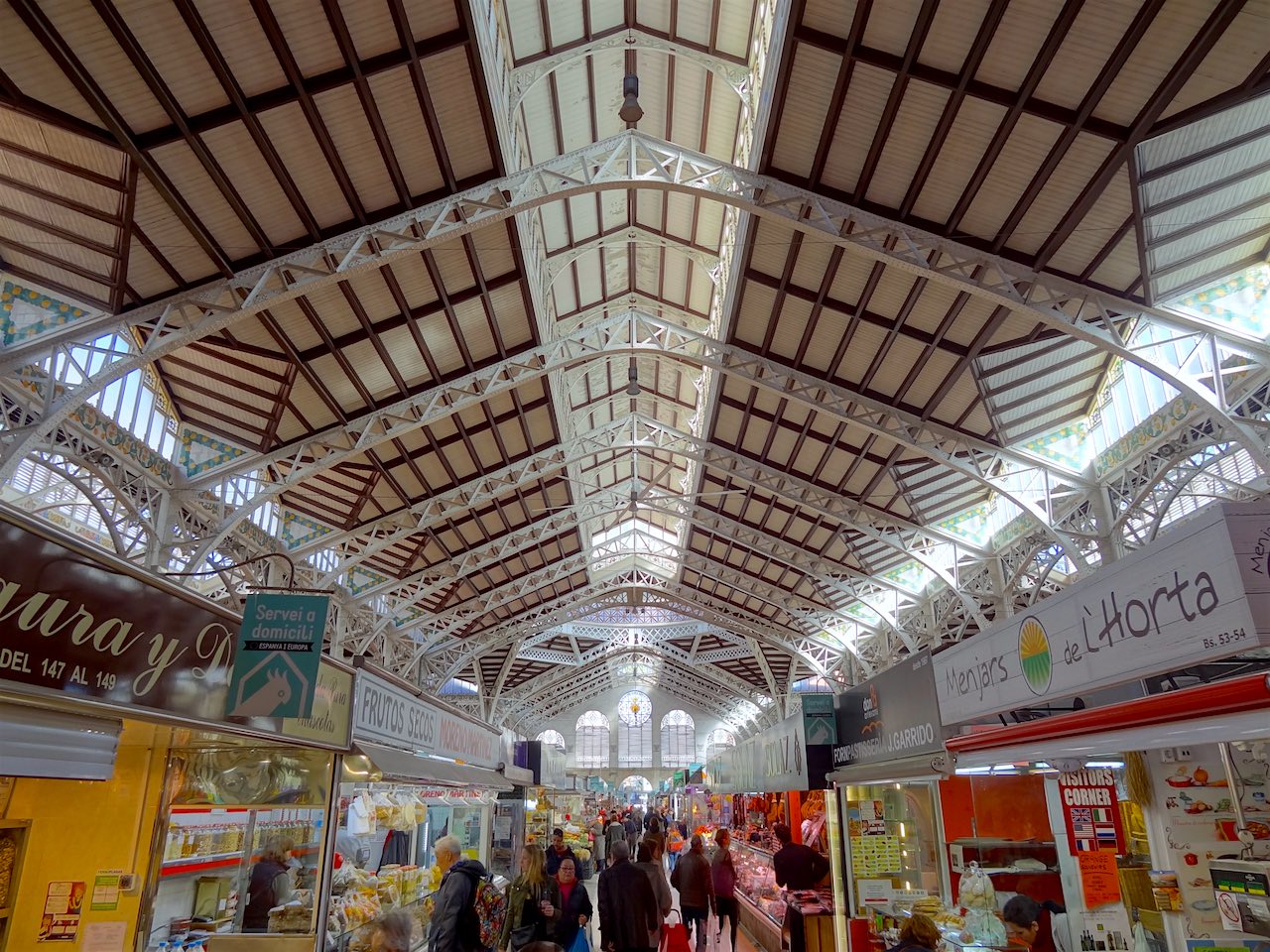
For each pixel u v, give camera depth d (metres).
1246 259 12.05
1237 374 12.53
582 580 36.12
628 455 27.06
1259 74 9.12
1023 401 16.23
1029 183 11.33
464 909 6.73
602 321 18.16
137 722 4.53
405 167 12.13
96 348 12.51
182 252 11.59
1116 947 5.66
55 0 8.34
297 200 11.77
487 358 17.55
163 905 6.28
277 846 6.52
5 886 5.39
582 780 49.81
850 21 10.26
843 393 17.31
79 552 3.73
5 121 9.59
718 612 36.69
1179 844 5.42
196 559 15.12
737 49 12.85
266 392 15.61
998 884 6.97
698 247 17.25
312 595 5.42
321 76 10.33
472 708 44.03
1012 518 20.25
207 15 9.09
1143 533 15.54
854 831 9.91
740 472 22.73
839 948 9.86
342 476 19.77
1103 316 12.30
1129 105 9.86
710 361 17.73
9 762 3.32
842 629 33.69
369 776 7.80
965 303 13.96
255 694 5.14
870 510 21.86
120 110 9.59
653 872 9.93
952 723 6.69
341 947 6.84
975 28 9.79
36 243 11.14
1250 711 3.15
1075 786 6.17
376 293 14.25
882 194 12.45
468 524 24.52
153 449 15.34
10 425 11.53
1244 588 3.26
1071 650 4.70
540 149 15.29
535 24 12.47
